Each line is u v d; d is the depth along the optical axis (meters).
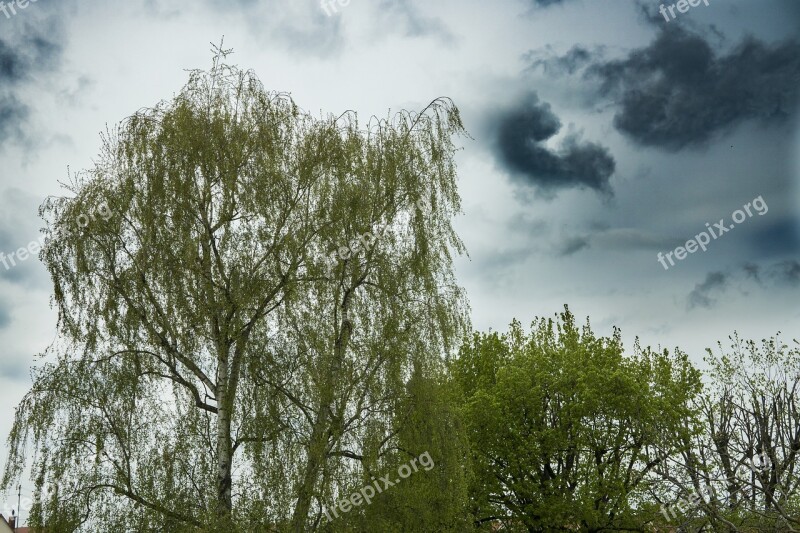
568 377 41.00
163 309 24.83
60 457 22.72
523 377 40.84
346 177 26.23
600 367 41.62
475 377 44.12
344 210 25.64
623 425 38.22
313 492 22.73
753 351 28.28
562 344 44.84
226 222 25.17
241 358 24.41
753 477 18.75
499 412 39.84
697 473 18.77
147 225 24.55
